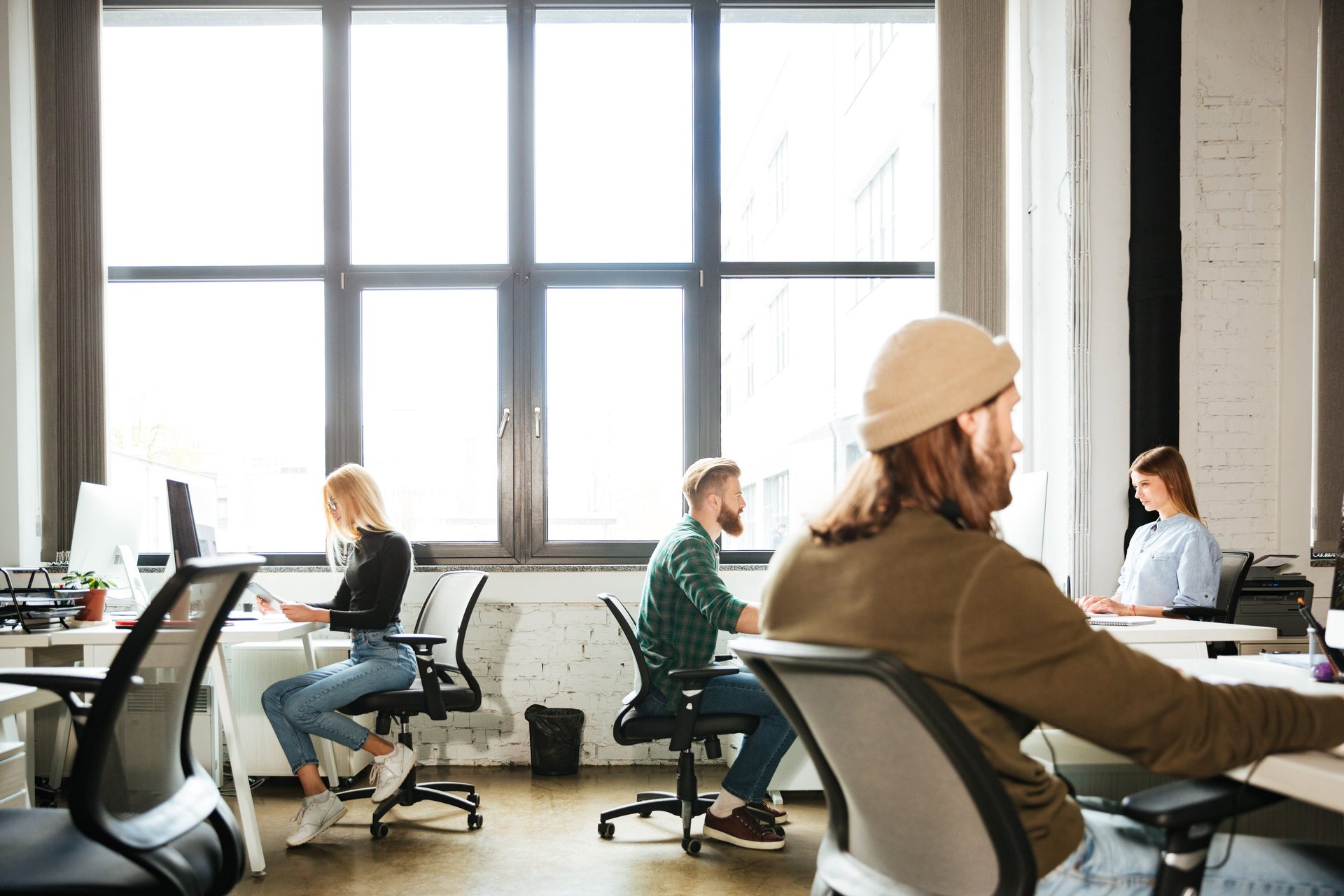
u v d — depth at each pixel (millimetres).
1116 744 1052
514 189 4621
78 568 3750
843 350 4730
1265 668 1858
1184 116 4270
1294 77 4301
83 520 3773
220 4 4660
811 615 1153
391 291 4625
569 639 4426
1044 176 4336
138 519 3988
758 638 1227
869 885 1187
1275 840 1390
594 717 4402
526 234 4617
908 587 1073
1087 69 4133
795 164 4703
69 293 4422
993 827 1034
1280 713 1085
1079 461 4094
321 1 4656
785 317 4723
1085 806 1433
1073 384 4109
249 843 2955
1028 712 1050
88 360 4414
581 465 4605
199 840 1600
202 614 1617
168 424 4598
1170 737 1038
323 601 4332
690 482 3271
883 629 1078
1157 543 3637
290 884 2865
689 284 4613
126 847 1385
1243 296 4266
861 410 1217
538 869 3010
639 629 3307
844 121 4734
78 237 4430
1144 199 4074
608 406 4621
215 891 1611
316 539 4586
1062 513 4188
